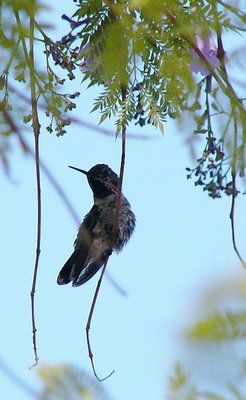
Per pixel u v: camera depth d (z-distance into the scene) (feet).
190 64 12.92
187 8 12.66
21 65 11.34
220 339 6.41
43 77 12.27
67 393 6.98
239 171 13.16
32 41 11.10
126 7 11.85
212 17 11.77
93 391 7.00
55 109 12.49
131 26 11.78
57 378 7.04
